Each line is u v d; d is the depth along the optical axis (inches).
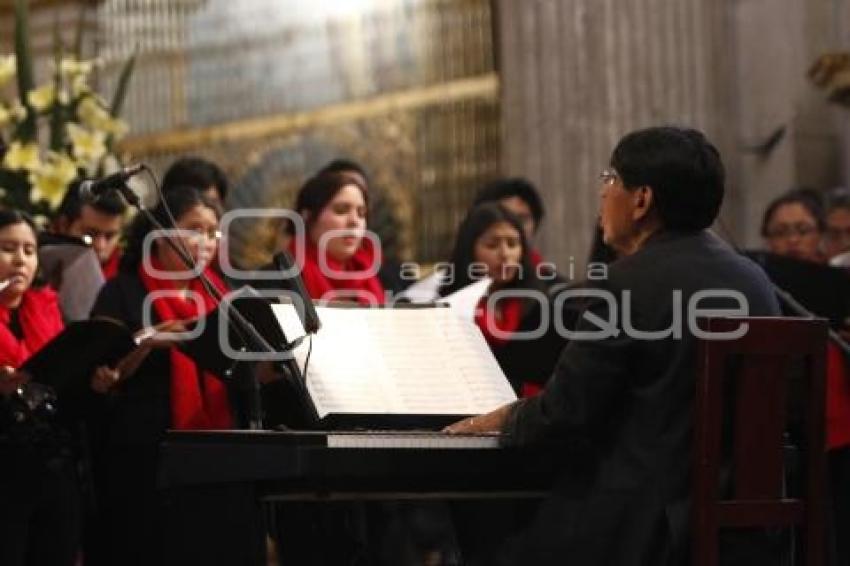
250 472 316.8
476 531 344.5
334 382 349.4
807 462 322.3
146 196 828.6
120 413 439.8
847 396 458.0
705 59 727.1
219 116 1032.8
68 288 485.4
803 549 323.3
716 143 729.6
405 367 355.9
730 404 316.8
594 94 714.2
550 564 319.0
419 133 955.3
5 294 430.9
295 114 1004.6
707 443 308.2
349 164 521.3
